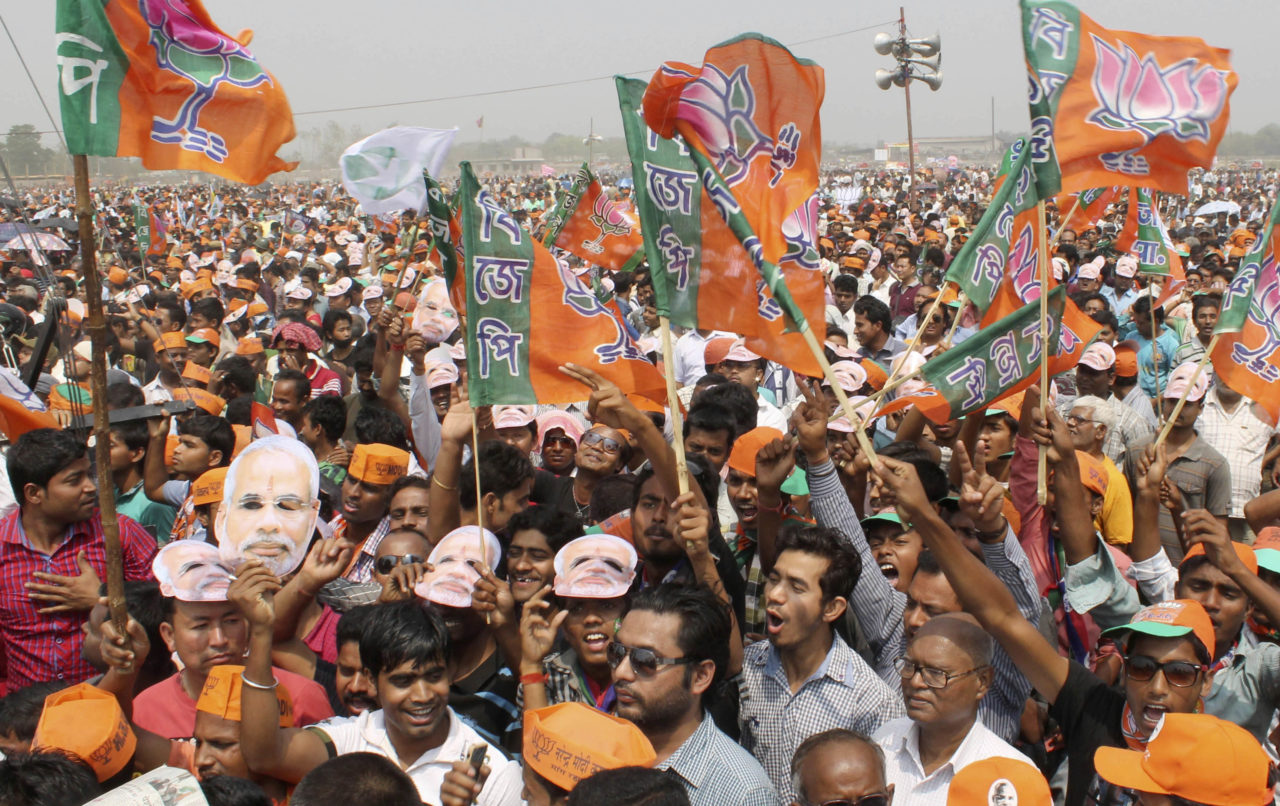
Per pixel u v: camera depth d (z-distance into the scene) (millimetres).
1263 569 4734
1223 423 8133
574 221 6984
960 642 3711
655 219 4266
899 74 29172
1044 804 3164
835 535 4305
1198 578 4500
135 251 21766
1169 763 3240
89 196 3646
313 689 4348
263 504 4516
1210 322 10805
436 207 4945
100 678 3881
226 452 6969
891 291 15977
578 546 4508
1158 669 3699
